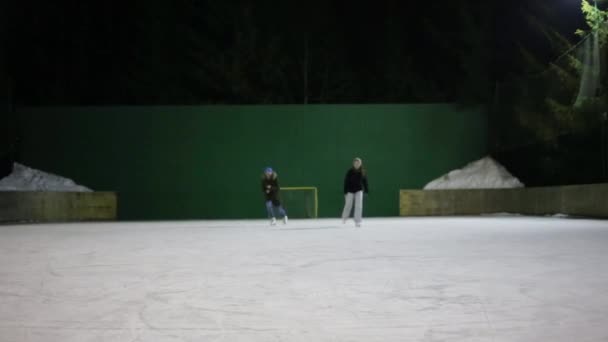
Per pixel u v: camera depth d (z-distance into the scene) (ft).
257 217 90.02
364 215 89.35
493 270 24.67
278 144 90.33
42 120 88.99
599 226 51.65
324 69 137.18
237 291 20.26
